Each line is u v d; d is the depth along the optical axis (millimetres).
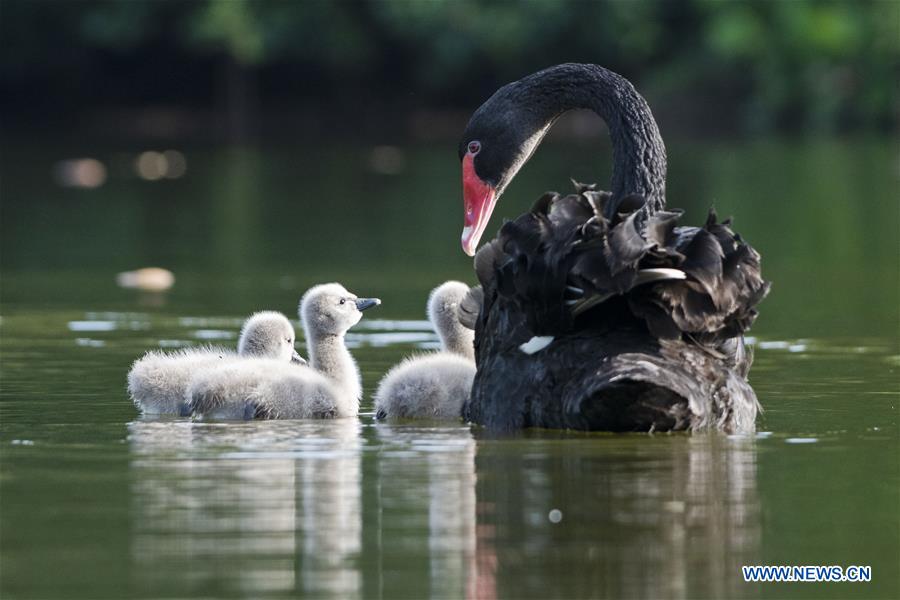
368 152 55250
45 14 66562
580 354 10289
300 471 9375
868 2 65375
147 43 67125
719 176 42344
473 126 13219
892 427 10953
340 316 12867
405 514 8242
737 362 11062
